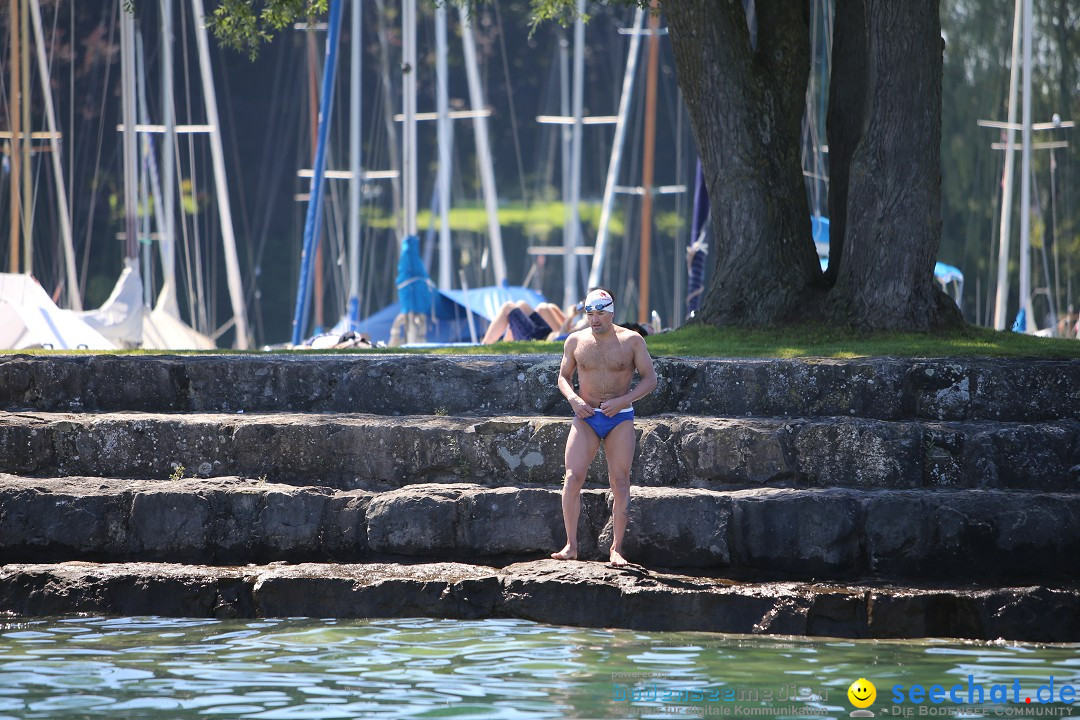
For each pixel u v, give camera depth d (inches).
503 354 1301.7
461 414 1202.6
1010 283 4414.4
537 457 1107.3
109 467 1153.4
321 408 1239.5
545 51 6348.4
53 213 3870.6
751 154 1598.2
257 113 5935.0
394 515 1051.3
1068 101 4357.8
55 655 828.0
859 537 997.8
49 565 1016.2
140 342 2920.8
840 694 733.3
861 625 918.4
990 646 884.6
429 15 5925.2
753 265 1583.4
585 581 948.0
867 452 1069.8
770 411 1171.3
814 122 2807.6
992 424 1106.1
